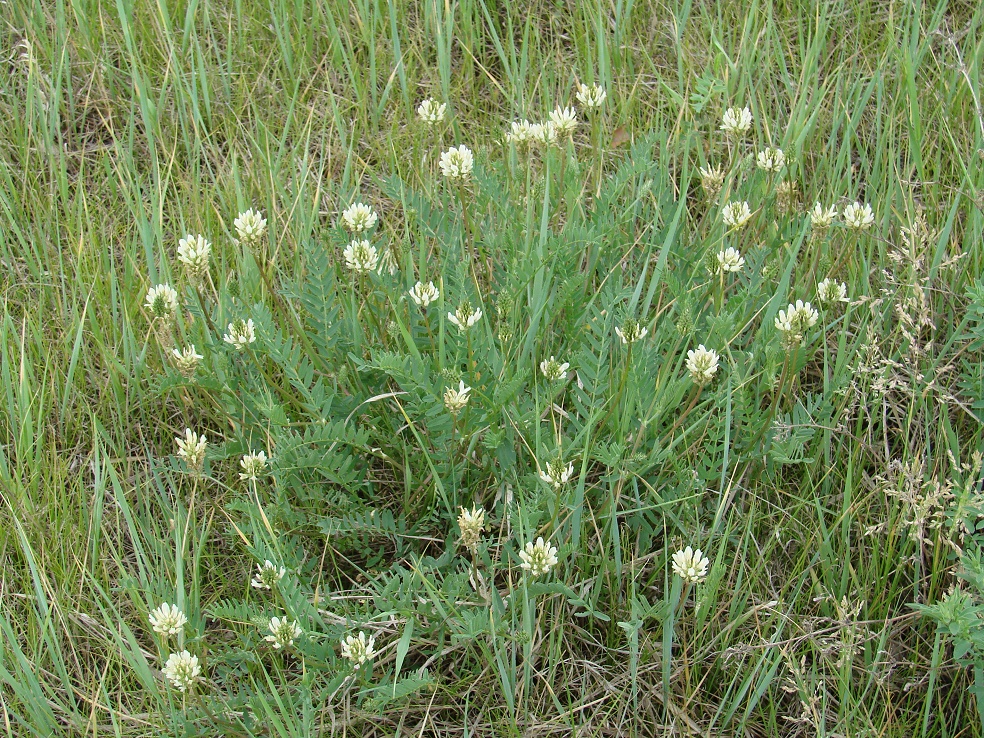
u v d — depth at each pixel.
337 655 0.78
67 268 1.02
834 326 0.94
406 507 0.84
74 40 1.18
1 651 0.75
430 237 0.99
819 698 0.74
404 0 1.22
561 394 0.89
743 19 1.21
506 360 0.82
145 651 0.80
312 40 1.19
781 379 0.81
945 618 0.70
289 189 1.08
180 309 0.94
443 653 0.77
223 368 0.81
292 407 0.88
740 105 1.11
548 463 0.73
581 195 0.95
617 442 0.81
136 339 0.96
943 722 0.74
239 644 0.77
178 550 0.76
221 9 1.23
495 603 0.77
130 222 1.05
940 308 0.94
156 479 0.85
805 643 0.79
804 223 0.90
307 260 0.91
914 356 0.86
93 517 0.84
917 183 1.04
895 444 0.88
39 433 0.88
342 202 0.99
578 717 0.77
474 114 1.16
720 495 0.80
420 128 1.13
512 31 1.19
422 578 0.76
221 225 1.02
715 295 0.88
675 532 0.84
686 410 0.79
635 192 1.03
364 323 0.92
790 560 0.83
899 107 1.12
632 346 0.82
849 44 1.20
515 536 0.81
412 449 0.84
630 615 0.78
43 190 1.08
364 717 0.75
